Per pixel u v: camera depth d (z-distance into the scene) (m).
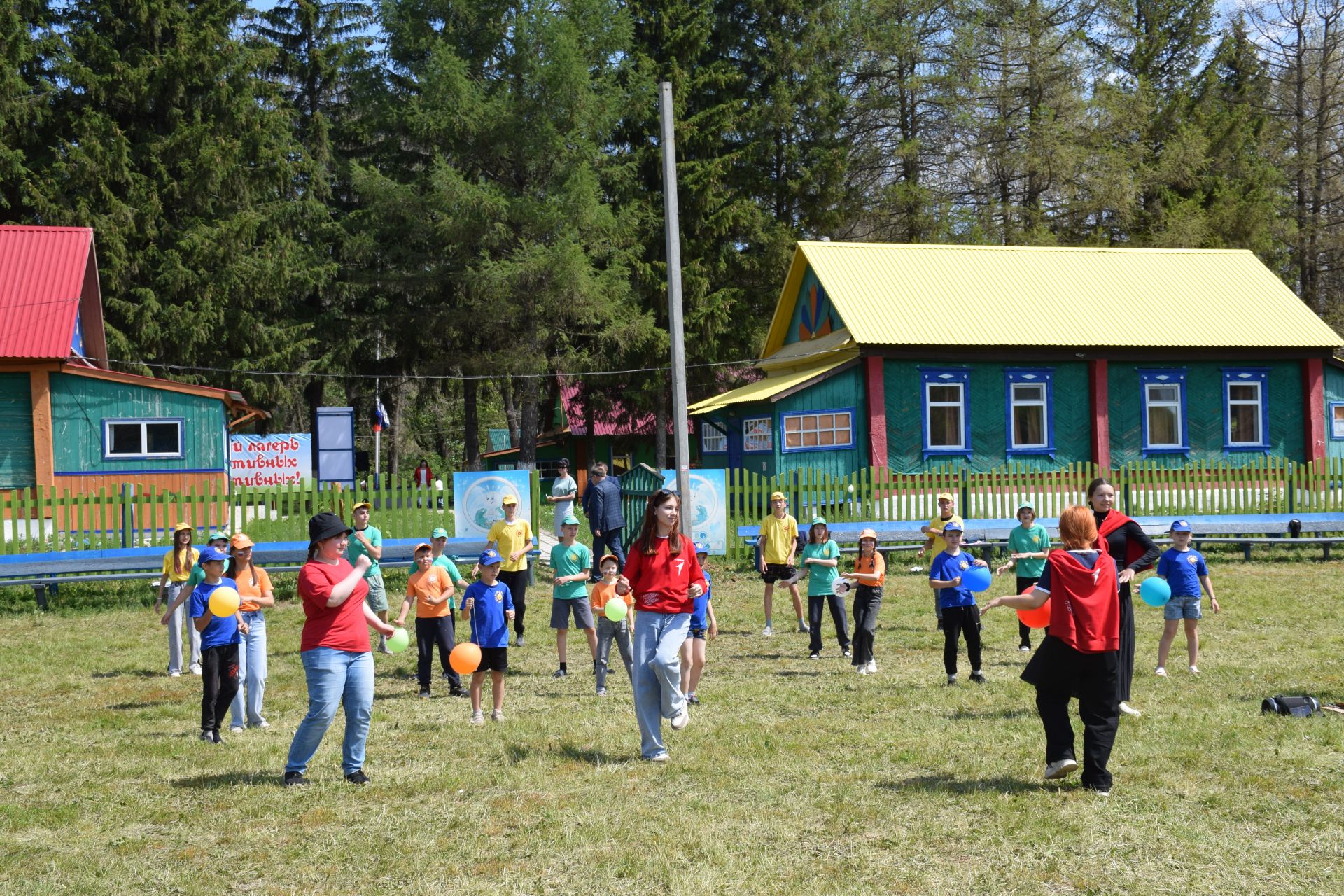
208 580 9.32
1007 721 9.10
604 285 36.16
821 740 8.59
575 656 13.66
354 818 6.81
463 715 10.07
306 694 11.37
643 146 41.00
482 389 45.34
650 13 41.81
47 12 36.91
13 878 5.82
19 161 34.12
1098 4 43.69
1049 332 27.91
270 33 45.16
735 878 5.60
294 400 40.03
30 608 17.50
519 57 37.62
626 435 43.53
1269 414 29.31
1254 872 5.58
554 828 6.46
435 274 37.25
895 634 14.38
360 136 43.53
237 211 37.81
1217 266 31.59
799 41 42.25
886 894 5.38
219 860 6.08
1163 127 43.62
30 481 23.84
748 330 40.16
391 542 19.27
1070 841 6.05
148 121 37.56
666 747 8.41
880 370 27.09
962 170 43.75
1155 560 9.01
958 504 22.45
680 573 8.17
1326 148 45.38
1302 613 15.24
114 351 33.72
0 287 25.39
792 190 41.34
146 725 9.94
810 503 21.66
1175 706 9.58
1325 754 7.78
